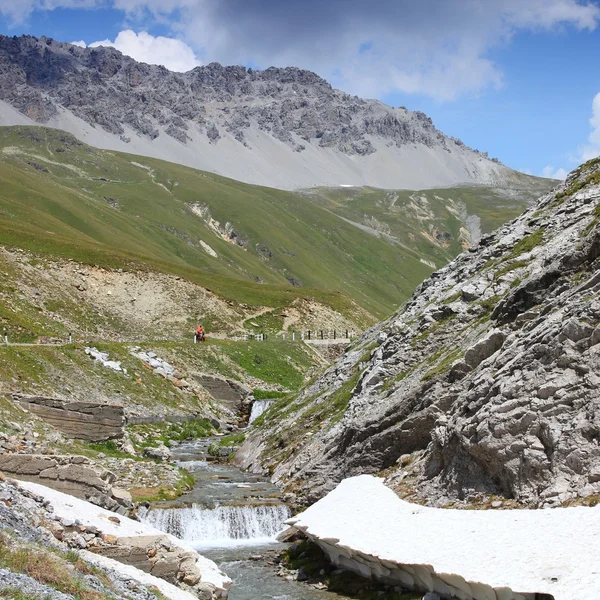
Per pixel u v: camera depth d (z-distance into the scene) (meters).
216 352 106.06
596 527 26.77
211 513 43.19
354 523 35.12
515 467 33.44
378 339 65.69
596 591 22.91
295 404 68.81
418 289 71.38
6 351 71.00
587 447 31.36
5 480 31.50
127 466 50.75
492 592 25.12
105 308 128.75
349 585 33.44
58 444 48.97
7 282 116.50
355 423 47.62
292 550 39.53
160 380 86.50
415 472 40.56
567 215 56.31
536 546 26.80
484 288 53.59
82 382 74.81
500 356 39.12
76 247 143.12
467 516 31.94
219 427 83.31
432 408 42.44
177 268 166.25
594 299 35.06
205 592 30.27
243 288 163.25
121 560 29.30
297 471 52.50
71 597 21.88
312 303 162.25
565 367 34.31
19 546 24.27
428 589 29.45
